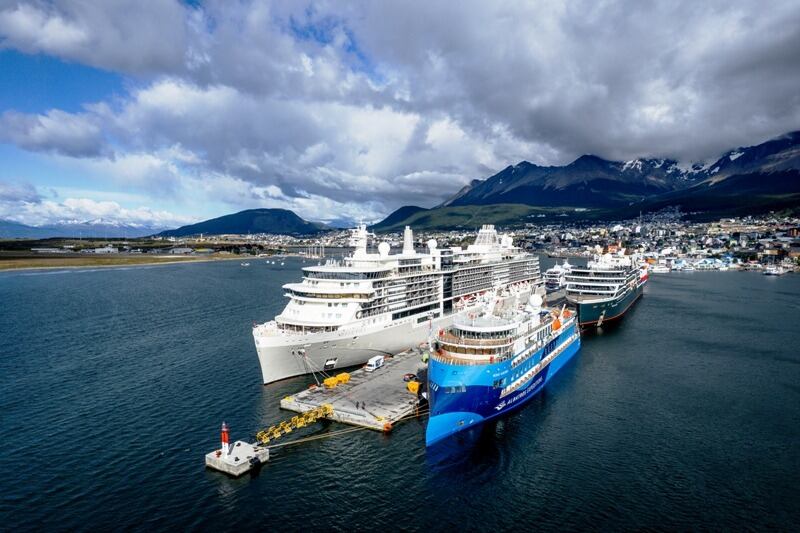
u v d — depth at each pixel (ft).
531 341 270.26
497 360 229.25
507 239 582.35
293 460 192.85
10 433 212.64
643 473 188.03
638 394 274.57
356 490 173.88
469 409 220.43
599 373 313.73
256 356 333.21
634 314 528.22
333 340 281.33
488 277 460.55
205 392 263.29
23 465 185.68
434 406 210.38
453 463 193.16
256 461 186.91
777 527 156.04
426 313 357.00
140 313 499.51
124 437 209.97
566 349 331.77
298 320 293.84
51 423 223.10
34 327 427.33
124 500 164.86
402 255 368.68
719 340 406.41
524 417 240.73
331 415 225.56
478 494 172.55
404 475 183.73
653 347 382.63
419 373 279.90
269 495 169.78
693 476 186.39
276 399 253.24
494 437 217.77
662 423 234.58
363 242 349.82
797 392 279.08
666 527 155.53
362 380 270.05
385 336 315.17
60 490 169.78
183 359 325.62
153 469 184.65
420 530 153.07
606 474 187.01
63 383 276.82
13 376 289.12
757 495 174.09
